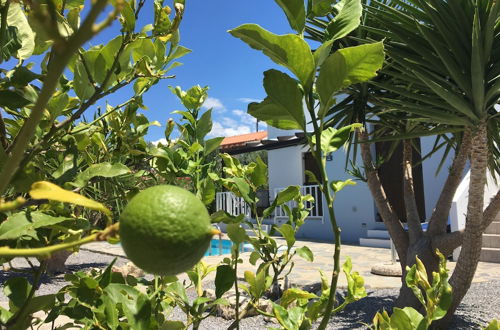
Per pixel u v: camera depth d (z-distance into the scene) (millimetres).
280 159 13070
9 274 5934
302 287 5156
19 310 850
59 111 1032
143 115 1502
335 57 875
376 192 4414
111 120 1385
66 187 981
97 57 1123
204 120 1539
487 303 4551
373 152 10656
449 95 3092
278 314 1108
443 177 9492
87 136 1220
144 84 1317
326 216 11500
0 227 740
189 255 579
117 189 1451
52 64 391
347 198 11070
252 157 20438
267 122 1000
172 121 1507
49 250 430
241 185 1371
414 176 10609
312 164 12281
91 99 1004
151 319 922
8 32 995
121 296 944
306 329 1067
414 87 3779
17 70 899
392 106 3732
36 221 767
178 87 1647
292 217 1494
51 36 381
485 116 3221
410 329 1087
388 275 6164
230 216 1136
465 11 3195
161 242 552
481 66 2994
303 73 902
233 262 1229
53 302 976
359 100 4059
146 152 1360
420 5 3346
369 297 4906
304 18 946
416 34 3543
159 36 1151
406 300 3840
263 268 1237
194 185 1435
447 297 1101
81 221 995
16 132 1200
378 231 10078
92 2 374
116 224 469
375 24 4074
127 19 1030
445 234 3863
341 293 5012
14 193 992
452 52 3328
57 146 1287
